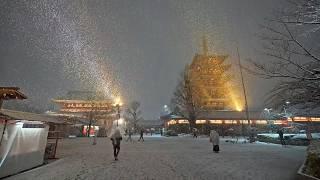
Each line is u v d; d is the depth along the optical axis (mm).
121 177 7926
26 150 9531
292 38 6312
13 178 7910
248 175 8234
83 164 10828
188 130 49500
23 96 10945
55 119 12562
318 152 7758
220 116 48531
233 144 23891
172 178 7785
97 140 31109
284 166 10133
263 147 20000
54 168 9789
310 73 5977
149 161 11844
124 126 59594
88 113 49906
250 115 46156
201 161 11781
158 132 74750
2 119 8211
